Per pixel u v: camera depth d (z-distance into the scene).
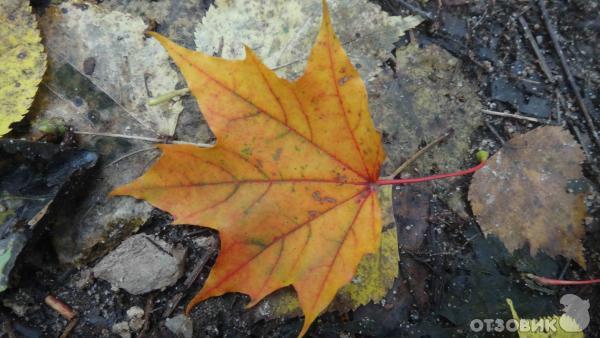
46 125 0.20
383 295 0.19
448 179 0.21
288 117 0.15
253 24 0.22
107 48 0.21
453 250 0.20
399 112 0.21
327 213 0.16
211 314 0.19
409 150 0.21
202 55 0.14
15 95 0.20
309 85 0.14
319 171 0.16
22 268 0.19
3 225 0.18
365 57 0.21
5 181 0.18
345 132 0.15
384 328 0.19
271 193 0.15
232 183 0.15
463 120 0.21
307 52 0.21
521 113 0.21
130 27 0.21
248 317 0.19
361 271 0.19
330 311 0.19
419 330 0.19
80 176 0.19
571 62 0.22
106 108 0.21
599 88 0.22
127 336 0.19
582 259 0.19
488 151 0.21
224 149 0.15
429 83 0.21
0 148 0.18
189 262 0.20
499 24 0.23
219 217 0.15
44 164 0.19
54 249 0.19
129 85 0.21
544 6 0.23
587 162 0.21
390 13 0.23
